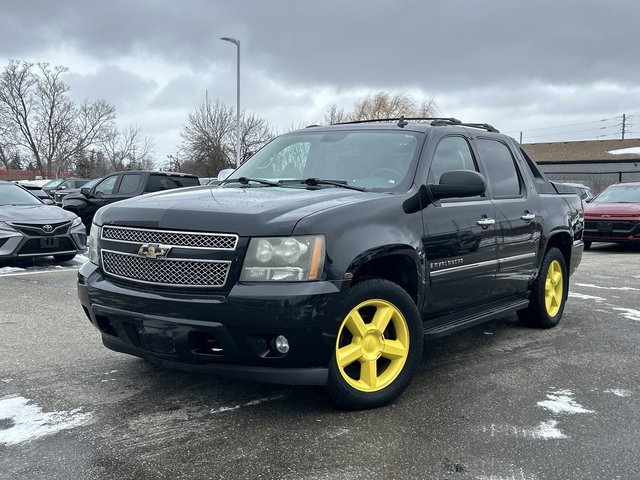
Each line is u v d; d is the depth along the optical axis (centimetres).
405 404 390
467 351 521
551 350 527
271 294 327
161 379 430
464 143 500
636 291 834
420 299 414
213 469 298
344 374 363
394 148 456
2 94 6438
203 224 344
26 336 544
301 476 292
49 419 357
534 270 566
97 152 7194
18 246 959
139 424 351
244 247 335
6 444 324
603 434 347
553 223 586
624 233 1337
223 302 330
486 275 482
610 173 4297
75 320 609
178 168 5241
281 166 499
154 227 357
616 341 560
